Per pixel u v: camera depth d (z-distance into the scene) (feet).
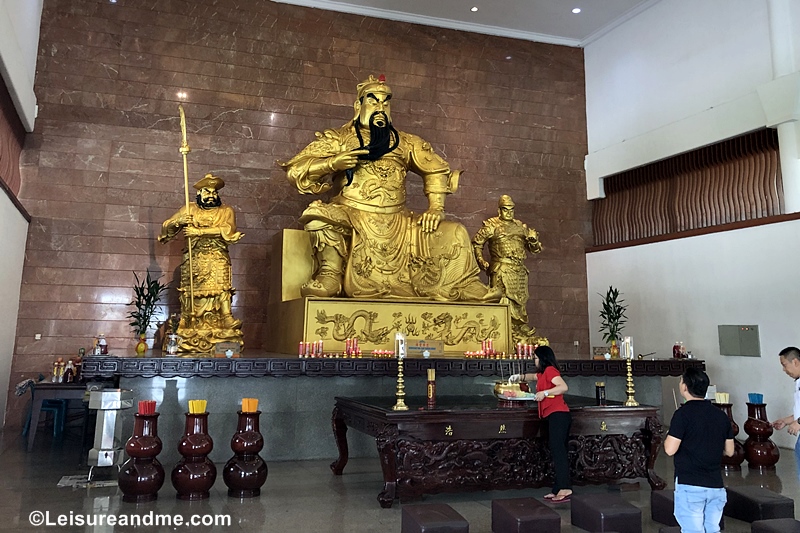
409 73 39.47
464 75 40.73
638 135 38.52
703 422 11.57
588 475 17.97
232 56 35.99
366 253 28.81
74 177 32.42
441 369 24.82
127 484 16.47
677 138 35.35
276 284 31.71
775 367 28.32
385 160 30.81
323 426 24.14
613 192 41.09
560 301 40.68
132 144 33.58
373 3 38.32
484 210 39.96
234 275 34.50
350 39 38.45
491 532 14.51
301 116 36.78
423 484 16.61
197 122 34.83
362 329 27.12
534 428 17.63
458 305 28.84
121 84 33.83
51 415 30.32
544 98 42.42
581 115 43.19
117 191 33.01
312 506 16.51
